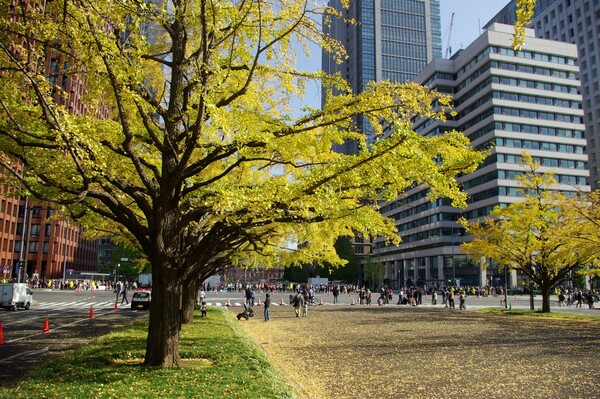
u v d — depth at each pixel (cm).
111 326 2206
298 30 984
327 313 3634
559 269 3394
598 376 1144
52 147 870
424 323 2700
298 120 973
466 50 9688
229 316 2852
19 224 8206
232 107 1091
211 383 844
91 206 1066
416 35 15362
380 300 5203
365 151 897
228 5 915
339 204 959
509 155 8700
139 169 984
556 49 9338
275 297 6259
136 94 833
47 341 1652
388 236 1219
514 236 3300
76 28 781
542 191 3353
